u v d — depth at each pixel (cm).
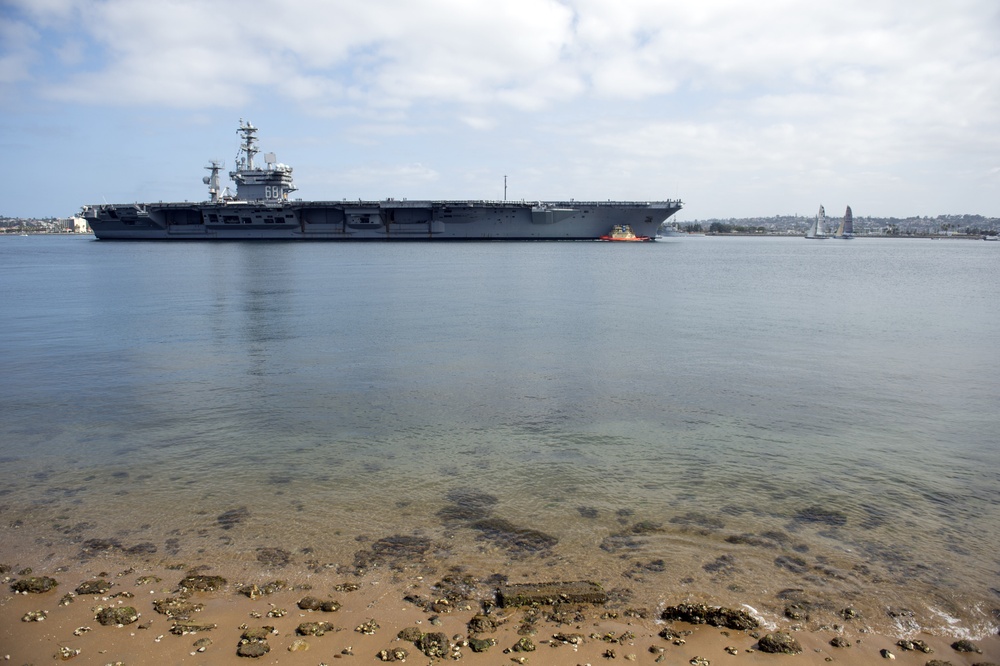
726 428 852
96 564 505
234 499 621
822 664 398
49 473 688
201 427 848
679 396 1016
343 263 4403
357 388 1060
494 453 749
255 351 1388
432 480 668
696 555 523
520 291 2742
